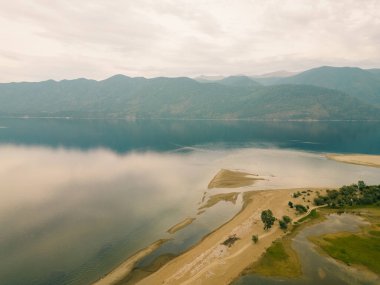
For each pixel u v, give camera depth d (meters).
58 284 53.78
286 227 72.62
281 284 52.66
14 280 54.59
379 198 89.44
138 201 95.75
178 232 74.00
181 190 108.25
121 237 71.06
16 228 74.75
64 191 105.12
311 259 59.84
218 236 69.88
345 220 77.00
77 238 70.06
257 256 61.00
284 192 100.31
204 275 55.31
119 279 55.06
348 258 60.00
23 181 117.81
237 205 92.62
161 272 56.75
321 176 128.25
